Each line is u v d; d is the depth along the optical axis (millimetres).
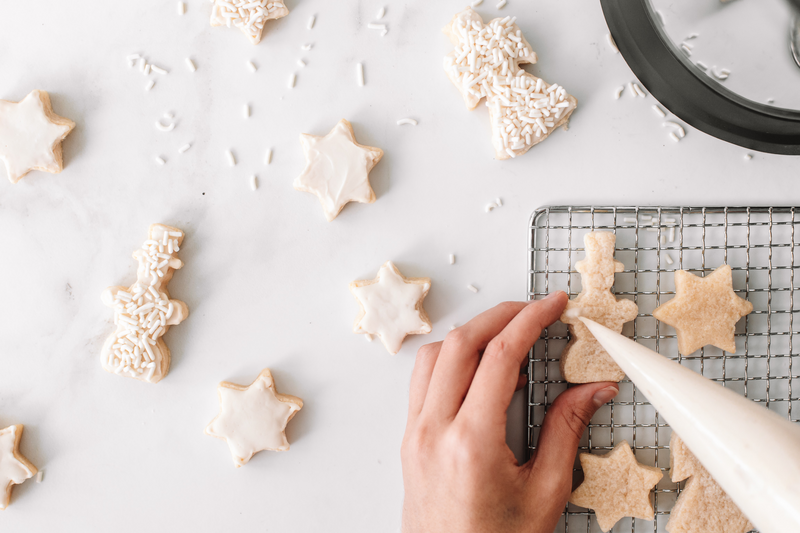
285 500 522
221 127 522
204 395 523
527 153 520
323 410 523
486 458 454
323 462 523
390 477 522
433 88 520
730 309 503
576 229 519
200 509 524
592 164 519
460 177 521
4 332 526
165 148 522
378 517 522
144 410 524
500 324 483
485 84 508
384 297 511
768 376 508
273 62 521
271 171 522
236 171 523
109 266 525
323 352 523
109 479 525
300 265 522
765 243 518
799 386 516
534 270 517
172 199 523
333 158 513
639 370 445
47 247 525
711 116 506
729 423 400
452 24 511
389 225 521
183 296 523
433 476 460
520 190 520
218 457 523
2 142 513
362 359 522
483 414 458
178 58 522
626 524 517
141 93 523
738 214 517
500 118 508
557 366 516
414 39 520
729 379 515
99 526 524
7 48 522
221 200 523
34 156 514
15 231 525
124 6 522
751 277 518
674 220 518
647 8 494
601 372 500
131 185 523
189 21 521
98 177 523
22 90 523
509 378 463
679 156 518
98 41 522
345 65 521
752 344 517
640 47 501
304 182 513
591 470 502
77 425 525
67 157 523
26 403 526
